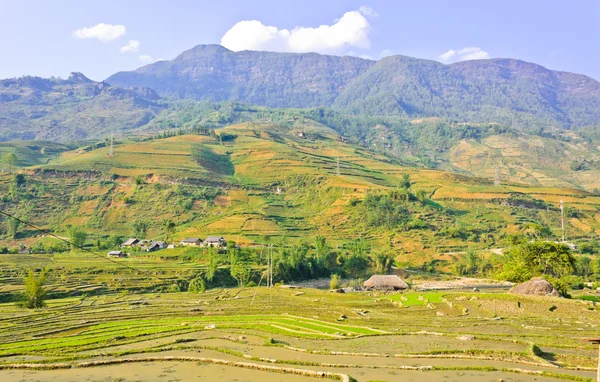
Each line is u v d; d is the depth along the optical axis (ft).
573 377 176.04
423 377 181.47
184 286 570.46
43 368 209.97
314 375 190.80
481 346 230.27
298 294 499.10
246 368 205.05
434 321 312.29
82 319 345.51
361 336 265.54
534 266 469.57
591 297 414.41
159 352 234.79
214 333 281.13
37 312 382.63
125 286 536.01
